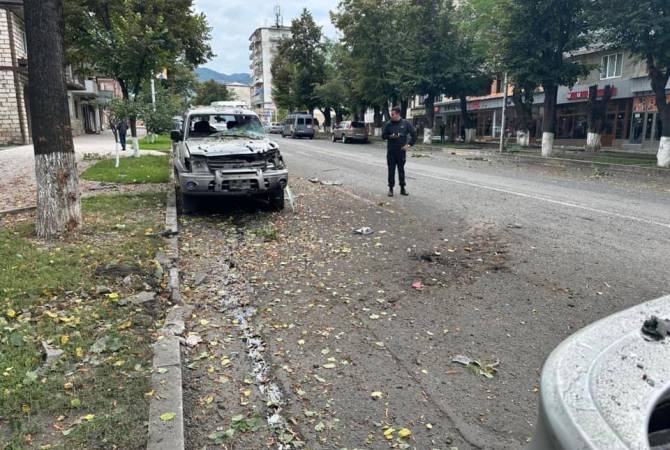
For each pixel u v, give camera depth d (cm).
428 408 314
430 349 390
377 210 924
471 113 4431
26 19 629
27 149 2358
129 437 267
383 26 3500
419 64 3150
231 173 842
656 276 539
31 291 467
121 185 1177
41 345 367
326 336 415
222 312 467
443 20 3073
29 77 651
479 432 290
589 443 105
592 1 1869
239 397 327
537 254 628
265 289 526
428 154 2505
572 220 816
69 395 305
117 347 366
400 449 276
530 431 291
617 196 1072
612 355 133
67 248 607
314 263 612
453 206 952
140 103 1836
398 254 644
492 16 2581
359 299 495
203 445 278
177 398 304
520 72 2158
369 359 376
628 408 113
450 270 577
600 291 501
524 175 1498
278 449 277
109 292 478
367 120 6084
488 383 341
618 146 2862
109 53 1700
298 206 970
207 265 606
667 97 2505
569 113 3284
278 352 387
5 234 671
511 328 424
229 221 843
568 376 127
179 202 977
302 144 3397
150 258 588
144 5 1989
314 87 5122
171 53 1972
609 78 2877
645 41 1644
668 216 843
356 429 294
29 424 277
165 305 466
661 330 143
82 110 4834
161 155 1984
